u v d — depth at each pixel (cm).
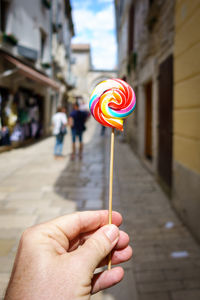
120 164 737
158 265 265
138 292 228
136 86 890
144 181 564
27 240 89
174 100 412
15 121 941
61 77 1828
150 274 252
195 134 319
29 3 1155
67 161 755
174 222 365
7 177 581
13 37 929
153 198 461
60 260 84
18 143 1023
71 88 2703
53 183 532
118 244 110
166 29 470
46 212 383
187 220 348
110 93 107
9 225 341
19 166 689
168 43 455
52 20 1596
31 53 1104
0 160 766
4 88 895
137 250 293
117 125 102
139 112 820
